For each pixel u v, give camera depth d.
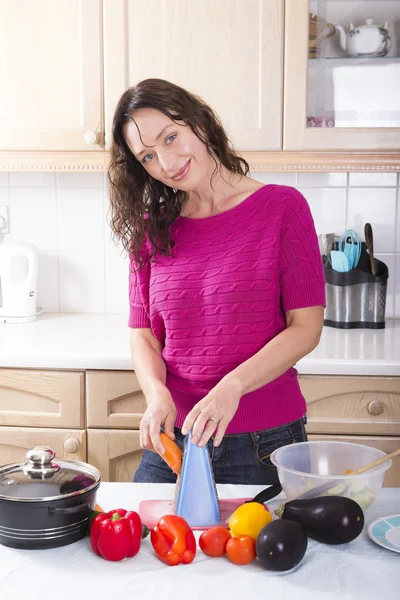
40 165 2.35
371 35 2.22
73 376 2.12
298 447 1.24
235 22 2.20
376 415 2.06
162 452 1.24
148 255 1.55
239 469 1.47
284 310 1.47
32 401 2.15
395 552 1.04
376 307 2.45
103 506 1.21
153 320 1.56
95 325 2.54
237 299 1.43
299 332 1.41
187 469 1.16
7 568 1.01
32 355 2.11
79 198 2.71
